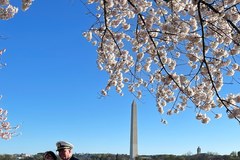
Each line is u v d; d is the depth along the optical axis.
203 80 7.78
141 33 8.55
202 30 6.46
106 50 9.56
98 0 8.99
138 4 8.55
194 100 7.77
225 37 7.78
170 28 7.59
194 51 8.03
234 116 6.41
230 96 7.29
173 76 8.19
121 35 9.27
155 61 8.96
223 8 7.27
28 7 7.74
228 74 7.90
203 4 6.73
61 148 6.93
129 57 9.66
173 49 8.36
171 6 7.31
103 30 9.20
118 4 9.07
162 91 8.93
